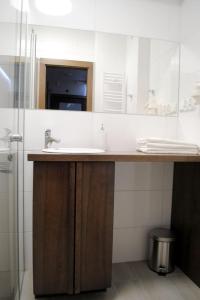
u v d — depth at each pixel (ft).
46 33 5.54
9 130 3.75
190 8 5.72
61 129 5.69
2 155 3.43
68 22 5.63
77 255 4.35
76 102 5.74
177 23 6.17
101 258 4.50
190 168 5.40
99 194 4.38
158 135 6.18
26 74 5.41
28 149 5.54
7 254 3.84
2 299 3.59
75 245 4.34
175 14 6.15
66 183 4.26
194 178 5.23
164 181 6.23
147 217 6.21
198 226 5.06
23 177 5.44
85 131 5.81
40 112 5.57
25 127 5.50
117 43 5.89
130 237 6.15
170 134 6.22
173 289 5.03
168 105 6.20
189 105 5.74
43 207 4.22
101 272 4.53
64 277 4.40
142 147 5.44
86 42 5.74
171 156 4.73
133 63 5.99
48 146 5.33
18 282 4.69
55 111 5.64
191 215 5.33
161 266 5.59
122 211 6.07
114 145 5.96
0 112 3.22
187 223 5.49
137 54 6.00
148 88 6.10
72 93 5.72
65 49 5.65
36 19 5.48
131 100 6.02
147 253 6.20
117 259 6.12
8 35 3.56
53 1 5.54
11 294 4.06
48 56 5.58
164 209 6.27
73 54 5.70
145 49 6.04
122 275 5.52
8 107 3.65
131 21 5.93
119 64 5.92
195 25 5.52
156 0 6.02
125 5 5.88
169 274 5.58
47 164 4.18
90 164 4.31
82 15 5.69
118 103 5.95
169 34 6.14
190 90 5.71
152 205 6.21
